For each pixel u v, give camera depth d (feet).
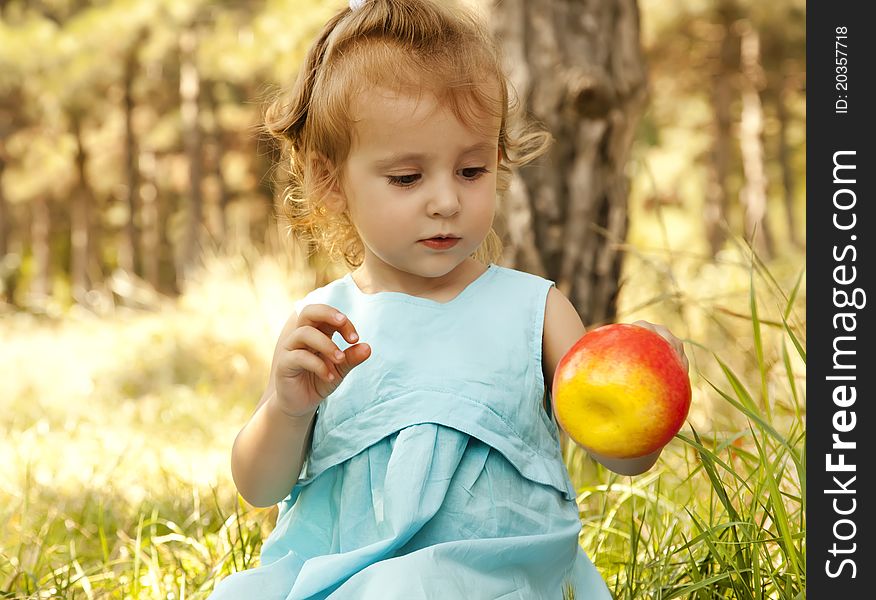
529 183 13.32
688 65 67.87
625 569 8.04
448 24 6.61
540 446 6.58
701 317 16.70
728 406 11.37
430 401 6.35
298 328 6.13
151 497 12.39
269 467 6.54
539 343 6.68
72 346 30.37
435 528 6.24
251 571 6.44
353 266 7.80
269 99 8.78
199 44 65.16
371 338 6.62
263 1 63.67
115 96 77.36
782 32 63.77
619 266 13.74
